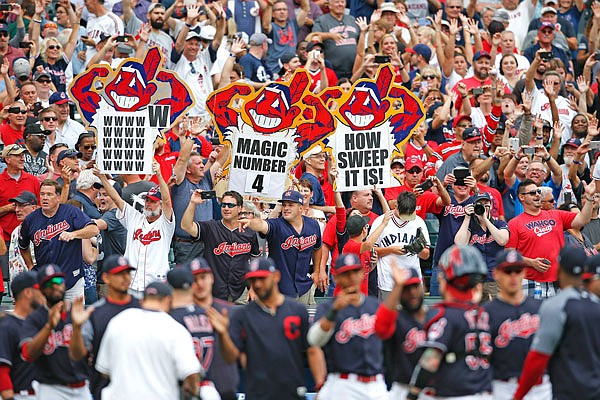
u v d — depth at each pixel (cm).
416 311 3903
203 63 7362
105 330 4125
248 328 4075
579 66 8800
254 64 7675
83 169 5894
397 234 5488
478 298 3809
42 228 5188
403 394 3912
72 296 5209
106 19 7650
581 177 6962
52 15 8244
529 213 5575
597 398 3706
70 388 4138
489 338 3819
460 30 8588
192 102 5666
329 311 3862
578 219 5572
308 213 5875
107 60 7106
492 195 6038
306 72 5666
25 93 6669
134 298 4212
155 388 3762
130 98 5619
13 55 7269
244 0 8138
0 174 5794
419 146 6638
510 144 6294
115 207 5550
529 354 3744
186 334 3838
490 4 9081
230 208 5294
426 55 7831
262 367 4059
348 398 4059
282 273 5381
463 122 6669
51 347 4091
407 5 8800
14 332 4047
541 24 8631
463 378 3712
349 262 4031
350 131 5753
